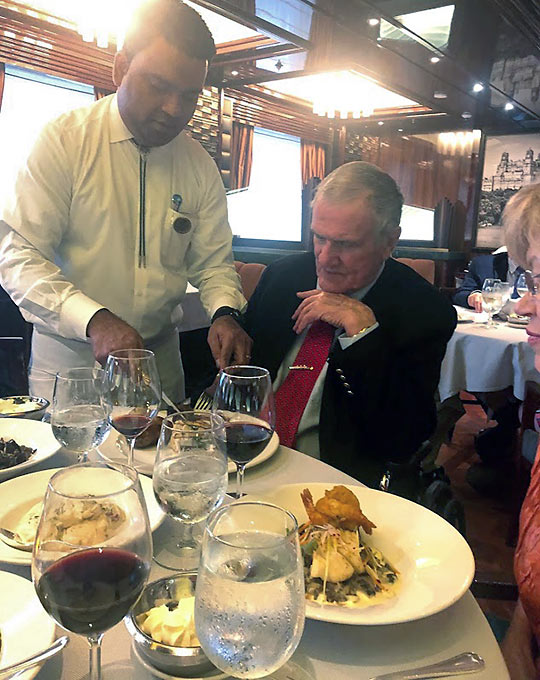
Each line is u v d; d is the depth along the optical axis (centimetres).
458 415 286
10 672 51
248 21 369
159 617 58
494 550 233
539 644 90
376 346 135
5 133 483
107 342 126
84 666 57
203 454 78
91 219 164
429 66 471
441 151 774
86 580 47
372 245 141
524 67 472
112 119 163
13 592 62
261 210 755
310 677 56
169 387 194
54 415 95
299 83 649
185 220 178
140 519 52
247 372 98
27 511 82
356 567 71
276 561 48
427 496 158
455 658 59
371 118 749
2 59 446
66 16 466
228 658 47
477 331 273
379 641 62
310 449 146
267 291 172
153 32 143
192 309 296
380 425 142
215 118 616
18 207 154
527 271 104
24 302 148
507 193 730
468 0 328
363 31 380
